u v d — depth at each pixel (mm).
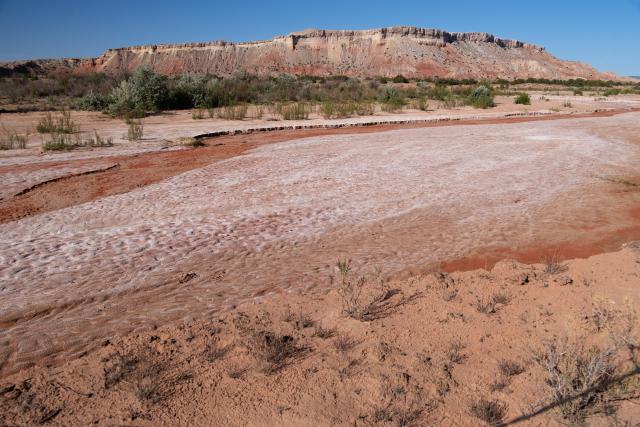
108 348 4008
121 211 7965
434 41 167250
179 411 3215
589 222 7426
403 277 5500
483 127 20328
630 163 11852
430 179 10117
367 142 15516
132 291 5094
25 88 37781
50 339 4168
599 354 3459
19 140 15109
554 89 72750
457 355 3809
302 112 24094
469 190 9250
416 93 41625
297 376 3580
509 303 4699
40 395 3393
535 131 18500
